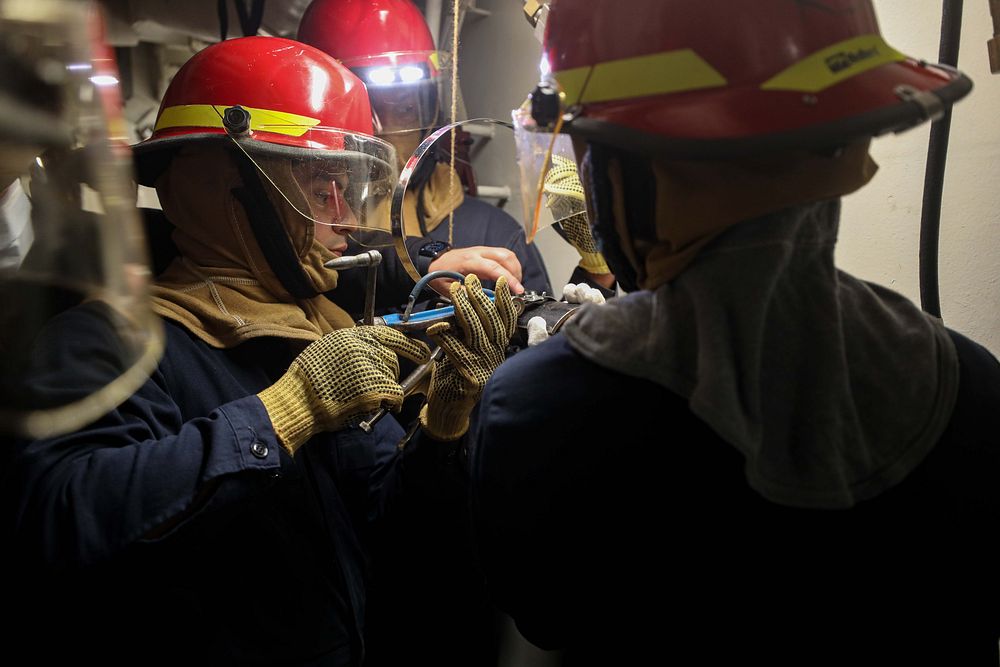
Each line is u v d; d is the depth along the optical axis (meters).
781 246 0.50
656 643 0.56
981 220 0.94
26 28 0.44
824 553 0.52
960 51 0.93
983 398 0.54
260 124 0.96
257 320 0.97
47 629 0.82
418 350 0.95
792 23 0.50
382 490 1.06
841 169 0.50
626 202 0.58
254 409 0.81
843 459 0.50
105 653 0.82
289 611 0.89
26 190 0.47
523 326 1.01
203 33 1.79
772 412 0.50
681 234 0.52
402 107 1.54
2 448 0.81
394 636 1.16
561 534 0.57
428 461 0.99
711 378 0.48
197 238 1.00
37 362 0.51
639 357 0.52
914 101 0.48
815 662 0.54
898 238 1.04
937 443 0.52
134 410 0.83
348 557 0.98
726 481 0.52
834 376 0.50
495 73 2.02
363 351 0.85
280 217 0.97
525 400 0.56
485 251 1.33
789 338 0.51
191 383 0.91
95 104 0.48
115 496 0.72
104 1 1.56
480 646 1.19
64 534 0.71
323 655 0.90
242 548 0.88
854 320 0.54
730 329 0.50
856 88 0.49
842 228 1.12
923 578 0.53
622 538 0.55
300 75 1.00
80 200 0.48
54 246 0.48
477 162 2.19
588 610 0.59
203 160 0.97
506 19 1.94
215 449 0.75
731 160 0.49
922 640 0.55
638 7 0.53
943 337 0.56
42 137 0.45
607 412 0.53
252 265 1.00
